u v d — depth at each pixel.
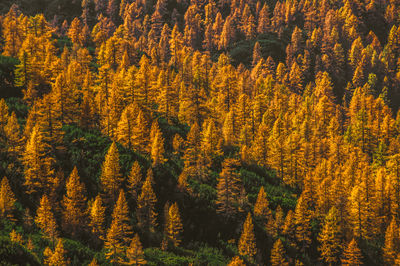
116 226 47.09
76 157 60.16
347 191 71.75
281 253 52.69
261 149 78.50
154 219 54.03
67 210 49.28
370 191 66.62
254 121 89.75
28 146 53.56
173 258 48.50
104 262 45.69
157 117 82.88
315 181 71.25
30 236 46.12
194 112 86.88
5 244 39.47
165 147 73.31
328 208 65.75
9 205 47.53
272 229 57.94
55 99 67.62
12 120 58.44
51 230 45.97
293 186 73.69
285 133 89.06
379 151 95.88
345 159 89.00
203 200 60.12
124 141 67.81
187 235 55.09
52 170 54.31
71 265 43.25
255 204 60.34
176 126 82.94
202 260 49.91
